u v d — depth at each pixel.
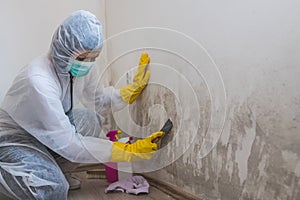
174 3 1.19
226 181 1.02
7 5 1.54
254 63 0.89
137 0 1.42
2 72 1.56
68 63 1.18
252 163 0.92
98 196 1.26
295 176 0.80
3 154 1.14
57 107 1.12
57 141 1.14
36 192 1.10
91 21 1.15
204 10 1.05
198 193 1.15
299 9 0.76
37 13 1.60
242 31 0.92
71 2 1.68
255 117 0.90
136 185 1.33
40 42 1.62
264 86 0.86
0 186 1.12
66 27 1.12
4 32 1.54
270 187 0.87
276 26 0.82
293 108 0.79
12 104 1.16
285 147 0.82
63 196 1.16
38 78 1.11
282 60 0.81
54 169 1.15
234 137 0.98
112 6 1.68
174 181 1.28
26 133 1.22
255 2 0.87
